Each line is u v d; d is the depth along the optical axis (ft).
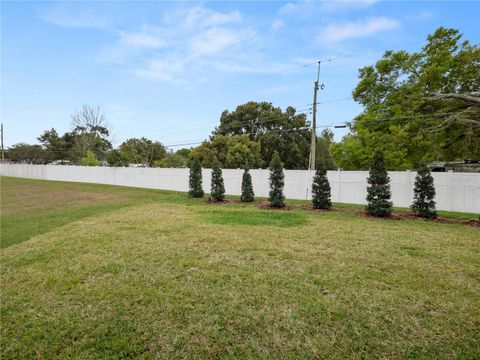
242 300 10.05
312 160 52.60
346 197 40.81
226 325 8.62
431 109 42.93
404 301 10.00
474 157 40.16
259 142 103.40
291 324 8.59
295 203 38.34
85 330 8.55
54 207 34.47
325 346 7.63
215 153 96.02
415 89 45.85
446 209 34.63
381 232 20.57
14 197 45.68
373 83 51.90
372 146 51.60
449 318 8.93
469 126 33.14
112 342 7.95
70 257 14.89
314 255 15.01
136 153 124.16
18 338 8.23
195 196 44.39
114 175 71.10
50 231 20.85
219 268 13.08
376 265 13.58
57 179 87.20
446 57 43.27
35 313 9.52
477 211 32.86
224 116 121.08
